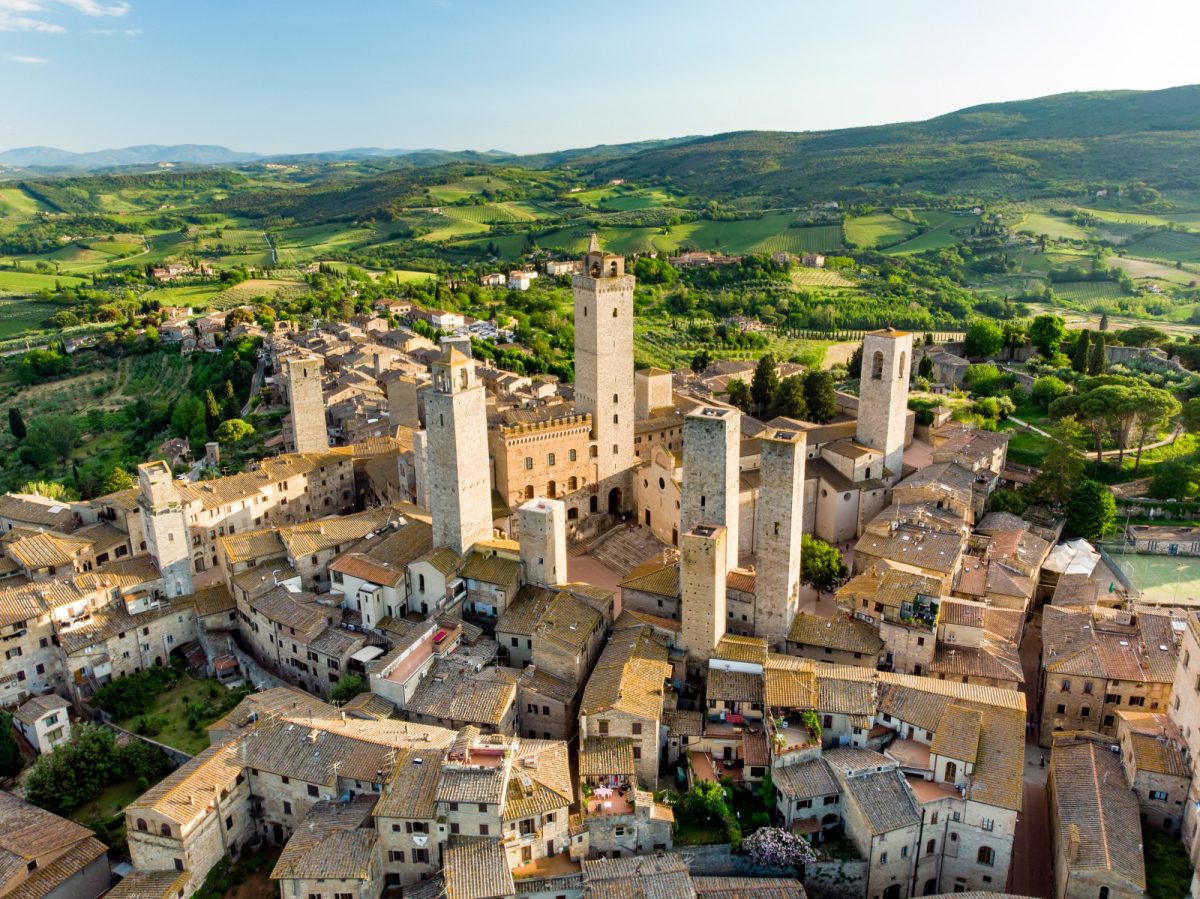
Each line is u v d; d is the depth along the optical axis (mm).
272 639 118500
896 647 110938
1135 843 84688
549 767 92125
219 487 147250
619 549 148750
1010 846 88375
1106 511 147625
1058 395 195000
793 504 111625
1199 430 163125
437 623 114312
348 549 130875
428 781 87750
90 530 141875
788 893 82875
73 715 113750
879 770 92938
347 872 81375
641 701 98000
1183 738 92250
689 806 93562
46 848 87750
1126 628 113625
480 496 126562
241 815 93688
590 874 83188
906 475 166125
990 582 124500
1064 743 100750
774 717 99375
